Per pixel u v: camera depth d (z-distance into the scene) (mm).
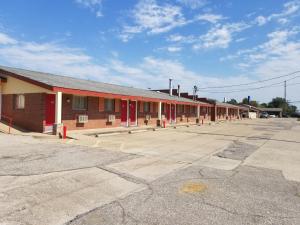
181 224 5211
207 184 7836
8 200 5945
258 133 26312
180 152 13180
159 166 9797
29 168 8461
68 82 20891
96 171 8562
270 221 5504
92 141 15188
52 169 8469
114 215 5504
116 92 23188
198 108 41406
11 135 15828
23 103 18641
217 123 43562
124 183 7605
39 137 15656
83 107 20922
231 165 10688
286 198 6938
